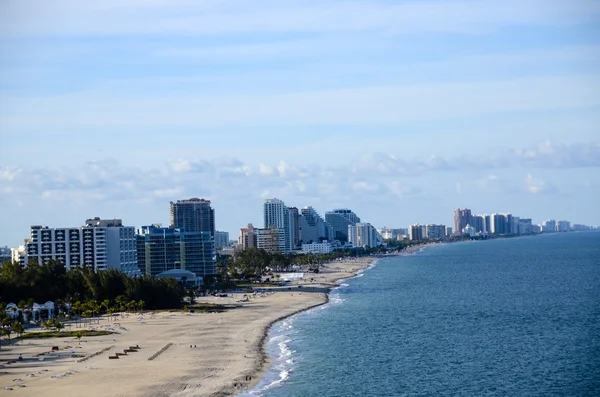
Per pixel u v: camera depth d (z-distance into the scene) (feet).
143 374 613.11
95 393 545.44
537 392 551.59
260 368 638.94
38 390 556.51
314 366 650.43
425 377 606.14
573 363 646.74
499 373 616.39
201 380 590.96
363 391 558.97
